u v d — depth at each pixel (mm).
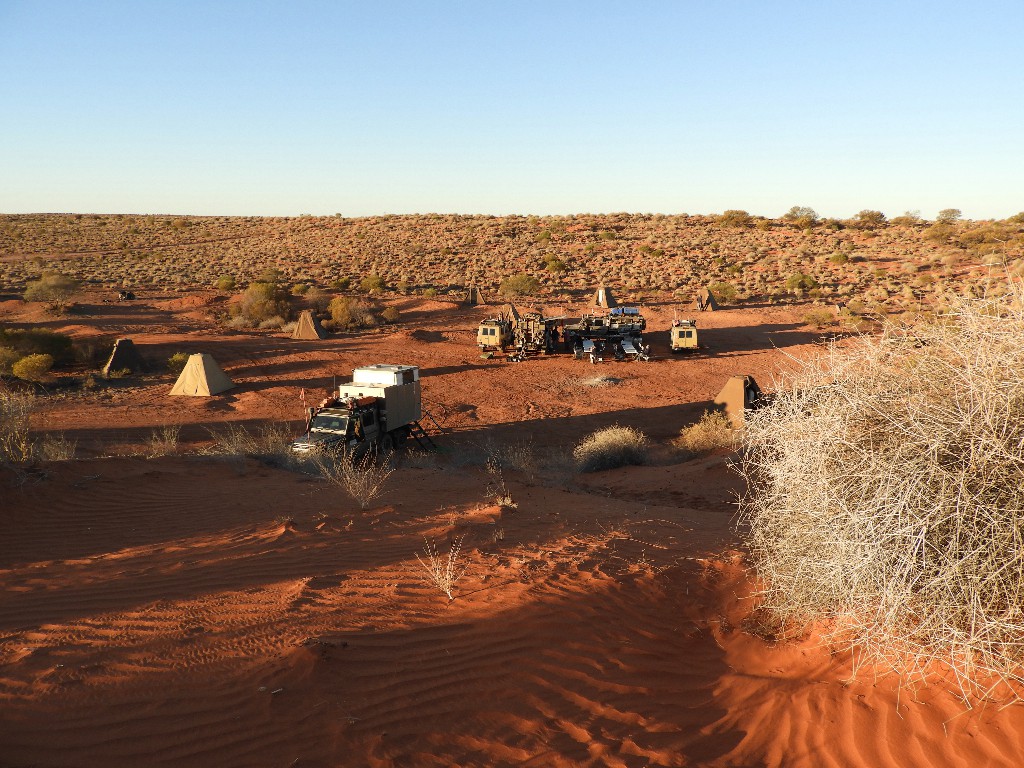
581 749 4137
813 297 57250
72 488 10055
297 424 23672
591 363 36250
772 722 4508
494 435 23375
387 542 7977
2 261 75875
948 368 4434
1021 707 4164
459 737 4145
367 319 46406
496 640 5457
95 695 4211
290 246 89938
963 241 80875
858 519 4211
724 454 17203
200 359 28094
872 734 4223
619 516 10289
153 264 75562
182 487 10938
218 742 3848
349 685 4574
